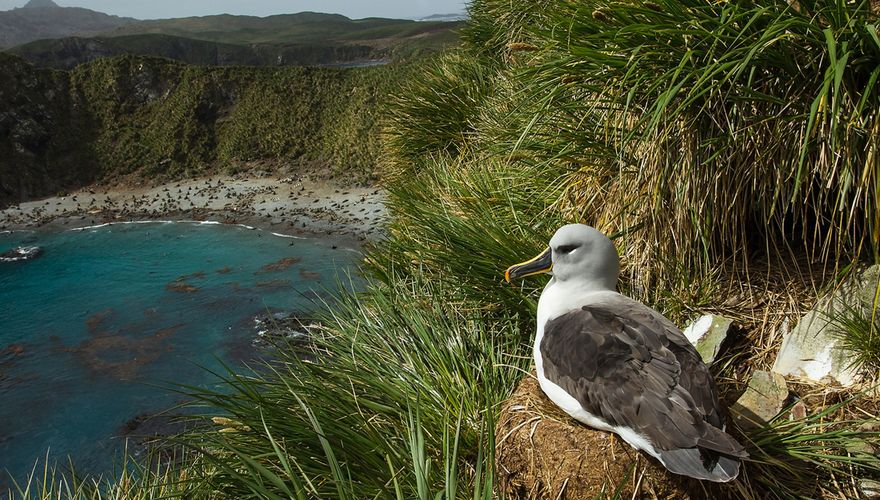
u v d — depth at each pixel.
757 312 3.79
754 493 2.71
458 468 3.14
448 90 8.36
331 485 3.01
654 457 2.60
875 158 3.11
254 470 2.94
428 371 3.79
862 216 3.58
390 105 9.27
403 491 2.96
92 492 4.56
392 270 4.81
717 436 2.27
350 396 3.54
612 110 3.95
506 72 7.73
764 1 3.33
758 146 3.51
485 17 9.34
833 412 3.12
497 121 6.81
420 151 8.34
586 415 2.64
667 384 2.45
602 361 2.57
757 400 3.18
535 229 4.70
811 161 3.42
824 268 3.65
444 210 5.11
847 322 3.28
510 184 5.38
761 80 3.47
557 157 4.33
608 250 3.10
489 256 4.44
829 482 2.84
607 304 2.89
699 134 3.59
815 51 3.27
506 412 3.02
